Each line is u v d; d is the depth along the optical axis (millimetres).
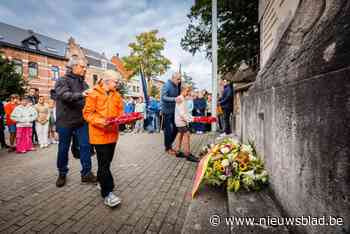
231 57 15023
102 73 2818
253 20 13891
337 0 1213
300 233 1577
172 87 5621
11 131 7844
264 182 2529
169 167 4680
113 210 2785
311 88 1362
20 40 29281
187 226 2037
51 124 8969
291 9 3387
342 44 1053
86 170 3787
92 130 2697
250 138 3760
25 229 2391
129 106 12820
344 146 1044
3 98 16688
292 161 1719
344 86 1029
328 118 1177
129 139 9164
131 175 4168
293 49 1747
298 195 1609
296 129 1621
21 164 5312
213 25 9180
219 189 3029
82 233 2303
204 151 3740
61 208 2863
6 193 3385
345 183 1043
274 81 2197
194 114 10398
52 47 34219
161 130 12570
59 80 3494
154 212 2719
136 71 35906
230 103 7559
